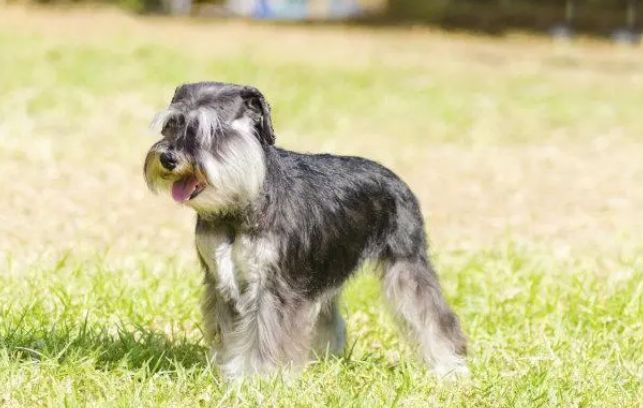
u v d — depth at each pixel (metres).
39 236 11.54
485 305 9.10
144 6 40.66
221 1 42.06
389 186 7.68
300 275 6.84
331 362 7.55
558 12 43.62
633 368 7.68
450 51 34.59
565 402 6.98
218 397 6.79
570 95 25.02
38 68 23.30
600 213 13.95
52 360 7.06
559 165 17.30
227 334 6.96
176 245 11.51
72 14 36.59
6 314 8.08
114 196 13.80
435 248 11.65
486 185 15.62
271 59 28.59
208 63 26.33
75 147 16.59
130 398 6.65
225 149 6.52
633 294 9.28
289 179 6.95
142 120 19.16
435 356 7.57
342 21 41.97
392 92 23.98
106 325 8.23
